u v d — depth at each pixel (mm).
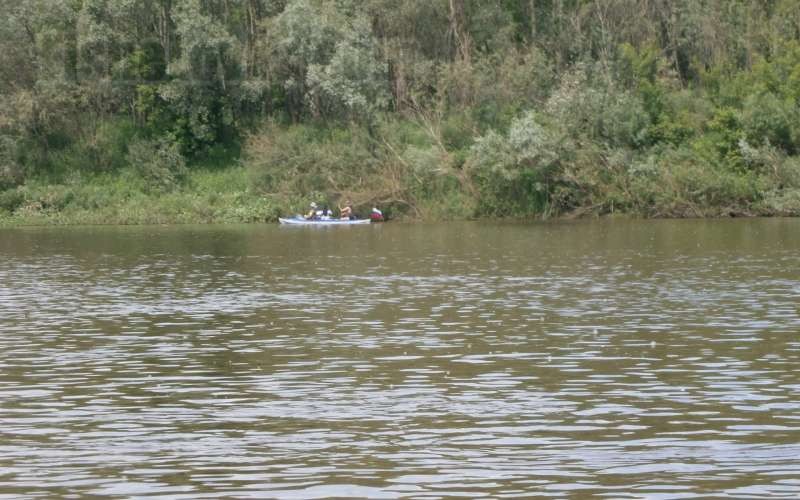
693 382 23406
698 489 16359
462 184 83938
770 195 81688
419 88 92250
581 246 57250
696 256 50844
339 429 19906
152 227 79750
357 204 83938
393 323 31922
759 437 19047
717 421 20141
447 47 96438
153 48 97062
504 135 86625
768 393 22297
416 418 20641
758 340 28281
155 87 94500
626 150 83875
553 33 100188
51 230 76938
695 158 84562
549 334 29703
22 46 90750
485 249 56438
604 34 97500
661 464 17594
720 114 86688
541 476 17062
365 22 91688
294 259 52312
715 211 81625
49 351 27812
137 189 89875
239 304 36375
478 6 97938
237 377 24469
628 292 38188
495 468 17484
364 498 16156
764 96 86875
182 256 54688
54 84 90062
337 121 91688
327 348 27906
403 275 44594
